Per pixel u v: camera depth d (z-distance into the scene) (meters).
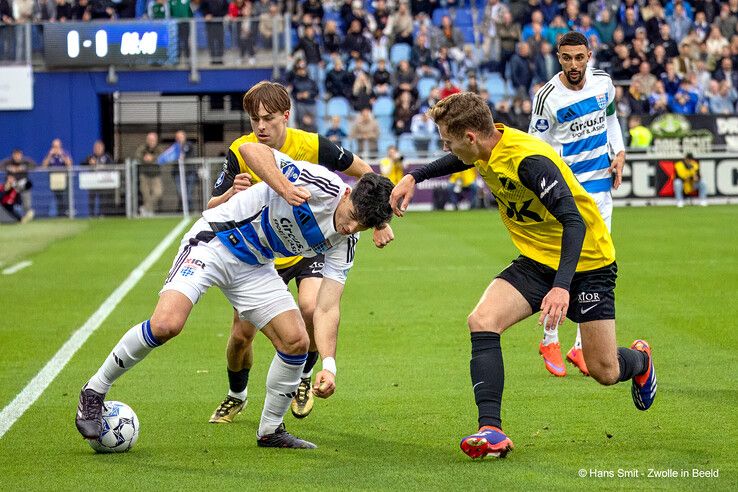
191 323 12.33
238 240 6.88
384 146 32.16
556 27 33.00
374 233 6.71
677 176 30.78
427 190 30.69
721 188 31.05
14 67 32.81
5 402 8.49
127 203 29.89
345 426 7.64
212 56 33.00
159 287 15.52
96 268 17.88
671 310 12.61
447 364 9.88
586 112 9.67
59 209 29.86
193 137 37.16
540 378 9.16
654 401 8.15
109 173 29.88
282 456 6.83
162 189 30.06
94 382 6.88
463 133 6.53
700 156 30.91
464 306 13.38
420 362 10.01
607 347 6.94
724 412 7.75
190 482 6.22
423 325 12.06
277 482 6.18
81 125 33.34
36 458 6.84
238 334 7.58
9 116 33.19
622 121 31.00
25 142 33.31
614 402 8.16
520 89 32.59
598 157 9.80
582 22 32.97
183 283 6.82
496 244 20.66
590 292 6.87
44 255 20.02
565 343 10.92
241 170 7.60
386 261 18.17
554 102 9.69
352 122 32.81
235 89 33.19
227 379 9.37
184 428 7.67
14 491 6.08
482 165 6.68
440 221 26.30
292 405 7.82
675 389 8.56
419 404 8.28
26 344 11.15
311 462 6.66
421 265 17.56
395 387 8.92
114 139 36.41
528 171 6.46
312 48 33.19
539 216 6.71
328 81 32.94
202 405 8.41
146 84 33.25
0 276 16.95
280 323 6.93
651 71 32.28
